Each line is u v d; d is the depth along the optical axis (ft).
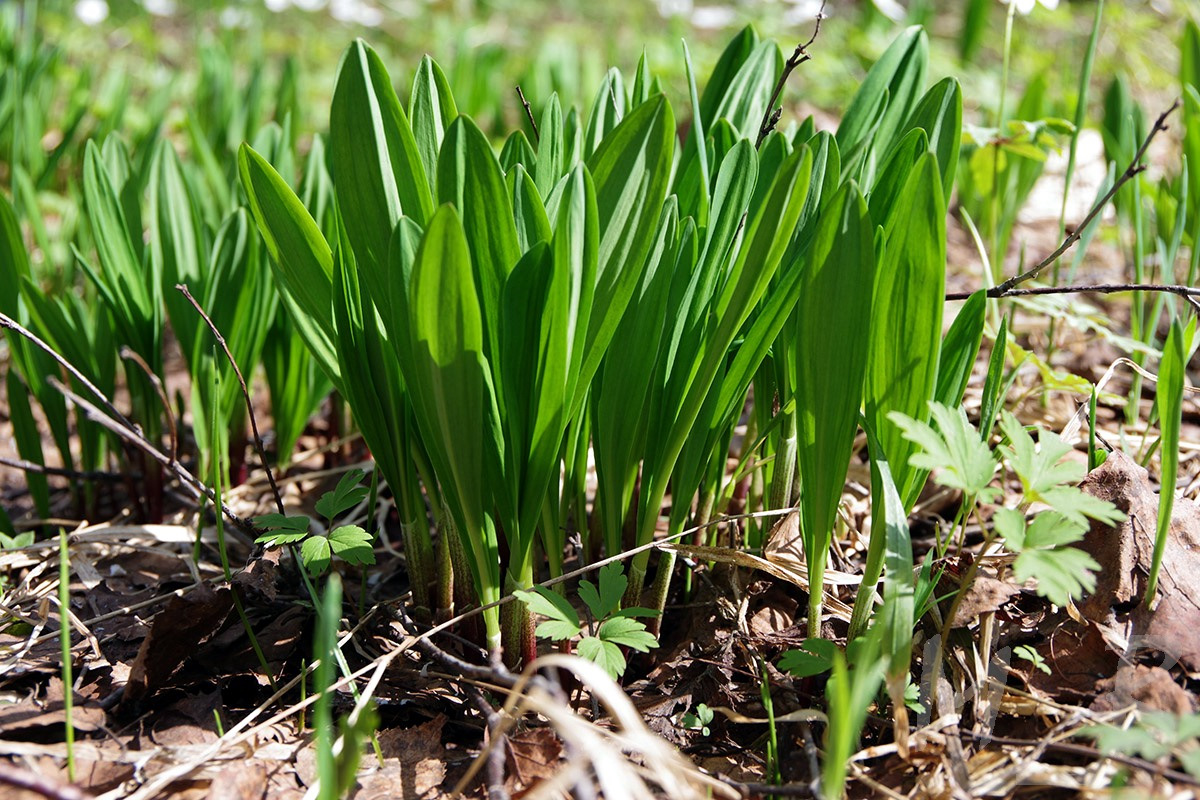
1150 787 1.85
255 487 2.94
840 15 9.20
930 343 1.91
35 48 4.99
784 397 2.22
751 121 2.41
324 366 2.23
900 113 2.34
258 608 2.30
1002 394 2.46
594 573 2.38
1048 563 1.82
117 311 2.63
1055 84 6.59
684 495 2.16
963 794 1.90
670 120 1.87
